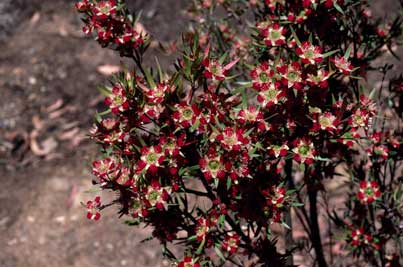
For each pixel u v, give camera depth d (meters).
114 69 1.78
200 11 1.03
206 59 0.68
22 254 1.34
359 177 0.92
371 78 1.51
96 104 1.71
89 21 0.73
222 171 0.67
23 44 1.94
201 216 0.73
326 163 0.88
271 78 0.68
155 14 1.94
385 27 0.91
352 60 0.83
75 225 1.40
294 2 0.77
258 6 0.93
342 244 1.21
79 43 1.91
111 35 0.72
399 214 0.90
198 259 0.74
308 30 0.75
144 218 0.75
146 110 0.68
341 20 0.80
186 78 0.68
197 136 0.71
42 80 1.81
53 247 1.36
